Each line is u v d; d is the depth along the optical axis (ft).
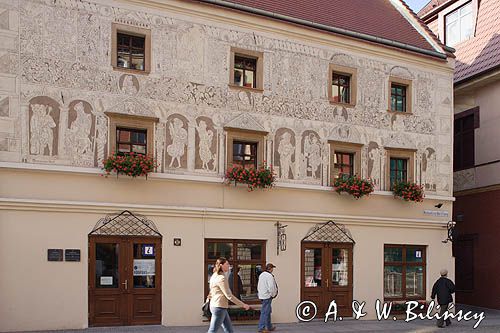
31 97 50.16
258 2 64.03
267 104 60.75
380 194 66.49
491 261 77.00
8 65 49.60
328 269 62.64
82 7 52.80
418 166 69.82
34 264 48.85
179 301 54.39
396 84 69.87
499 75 76.23
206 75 57.82
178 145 55.83
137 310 52.75
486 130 79.61
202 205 56.44
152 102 55.06
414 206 69.00
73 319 49.93
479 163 80.48
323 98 64.13
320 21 67.36
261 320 50.93
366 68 67.36
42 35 51.06
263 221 59.26
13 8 50.19
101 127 52.65
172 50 56.44
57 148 50.75
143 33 55.26
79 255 50.55
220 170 57.62
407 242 68.13
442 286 59.41
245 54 60.13
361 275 64.49
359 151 65.82
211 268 56.49
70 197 50.90
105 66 53.31
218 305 39.65
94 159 52.16
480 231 79.36
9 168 48.65
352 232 64.44
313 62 63.93
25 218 48.88
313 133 63.05
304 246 61.46
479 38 85.56
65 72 51.67
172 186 55.26
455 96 85.81
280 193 60.54
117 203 52.49
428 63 71.77
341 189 62.80
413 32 76.07
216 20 58.80
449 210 71.51
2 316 47.42
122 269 52.39
